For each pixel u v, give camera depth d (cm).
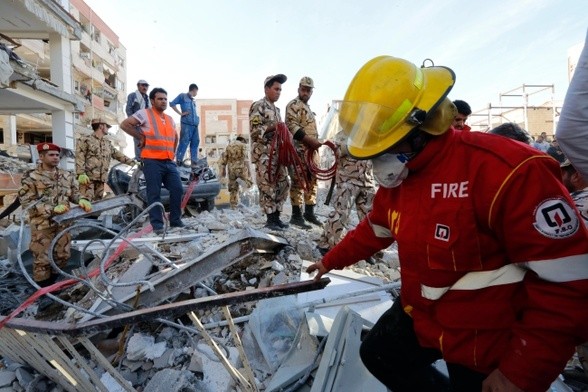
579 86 141
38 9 1105
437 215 112
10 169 1115
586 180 156
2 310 382
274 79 479
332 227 400
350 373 198
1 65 809
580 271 96
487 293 112
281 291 185
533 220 98
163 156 507
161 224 493
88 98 3350
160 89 505
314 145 447
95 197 749
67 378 225
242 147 929
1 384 258
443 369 202
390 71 114
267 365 256
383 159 118
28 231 499
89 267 429
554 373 100
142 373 269
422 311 130
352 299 297
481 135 115
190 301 189
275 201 495
